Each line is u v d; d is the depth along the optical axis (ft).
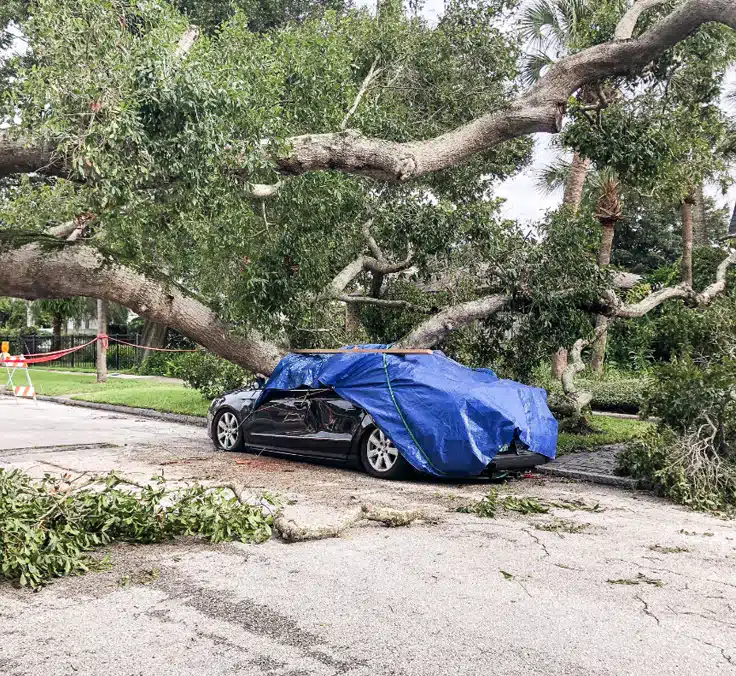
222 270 38.17
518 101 35.09
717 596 15.19
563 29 71.92
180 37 32.42
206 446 37.86
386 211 42.37
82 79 23.84
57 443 38.14
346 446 30.25
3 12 55.01
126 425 47.96
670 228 126.93
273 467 31.30
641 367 78.28
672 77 41.22
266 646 12.02
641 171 39.32
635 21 35.94
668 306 50.11
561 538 20.04
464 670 11.21
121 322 142.31
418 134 46.32
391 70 46.42
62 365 130.62
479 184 53.57
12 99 24.27
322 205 37.11
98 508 18.70
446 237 40.11
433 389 27.99
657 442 27.43
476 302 40.06
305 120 37.06
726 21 32.45
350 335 49.96
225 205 31.55
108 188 24.16
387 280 52.08
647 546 19.38
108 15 26.03
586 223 40.19
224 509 20.04
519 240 39.70
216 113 26.73
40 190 30.04
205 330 36.52
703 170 46.50
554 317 39.06
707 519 23.25
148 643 12.09
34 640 12.19
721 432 27.30
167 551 18.21
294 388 32.53
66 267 30.58
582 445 37.76
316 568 16.70
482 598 14.74
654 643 12.51
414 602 14.40
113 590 14.94
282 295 36.76
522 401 28.78
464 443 26.96
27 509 17.40
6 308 147.02
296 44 36.88
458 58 46.83
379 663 11.41
